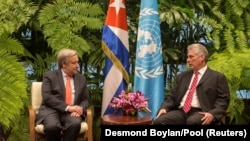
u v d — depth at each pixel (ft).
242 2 17.03
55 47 15.38
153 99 15.21
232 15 17.29
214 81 12.69
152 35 15.28
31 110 12.79
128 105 13.21
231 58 15.69
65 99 13.20
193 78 13.03
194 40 17.67
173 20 16.29
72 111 12.96
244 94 17.37
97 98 16.66
